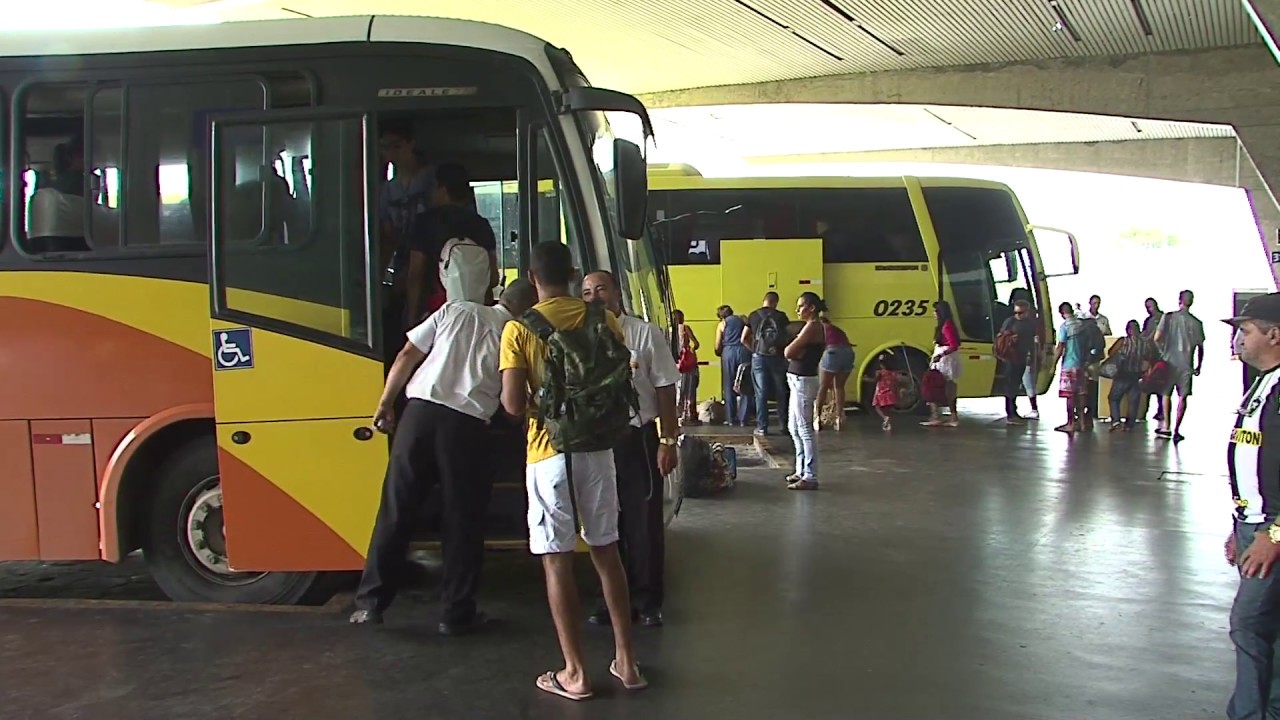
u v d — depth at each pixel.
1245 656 3.94
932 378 15.25
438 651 5.13
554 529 4.47
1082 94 21.70
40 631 5.38
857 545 7.57
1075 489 9.96
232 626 5.46
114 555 5.63
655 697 4.59
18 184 5.65
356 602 5.39
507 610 5.82
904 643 5.36
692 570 6.85
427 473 5.25
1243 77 20.36
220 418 5.45
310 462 5.46
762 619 5.77
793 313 16.23
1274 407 3.80
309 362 5.45
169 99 5.65
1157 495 9.65
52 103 5.69
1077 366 14.44
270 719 4.32
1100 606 6.04
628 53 21.62
